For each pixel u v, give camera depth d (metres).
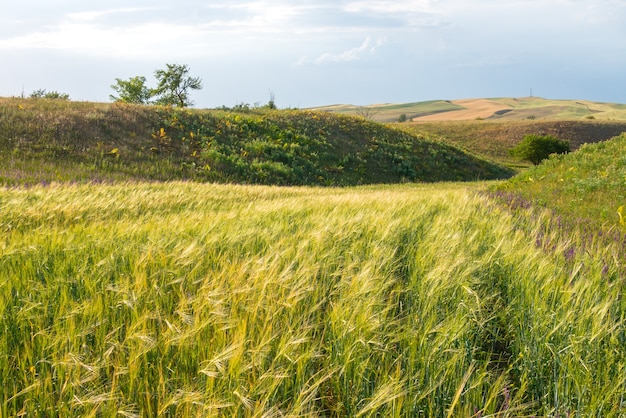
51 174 22.31
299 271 3.89
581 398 2.77
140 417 2.29
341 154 45.09
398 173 45.44
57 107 34.09
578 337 3.15
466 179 50.62
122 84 67.69
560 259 5.01
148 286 3.74
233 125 42.12
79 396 2.45
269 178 34.06
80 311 3.14
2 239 5.24
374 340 2.99
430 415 2.53
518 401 2.71
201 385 2.60
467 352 3.17
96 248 4.78
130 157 29.78
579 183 13.77
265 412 2.34
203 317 3.12
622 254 5.89
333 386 2.81
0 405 2.36
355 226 6.01
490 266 4.60
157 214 9.11
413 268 4.63
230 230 5.68
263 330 2.93
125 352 2.85
